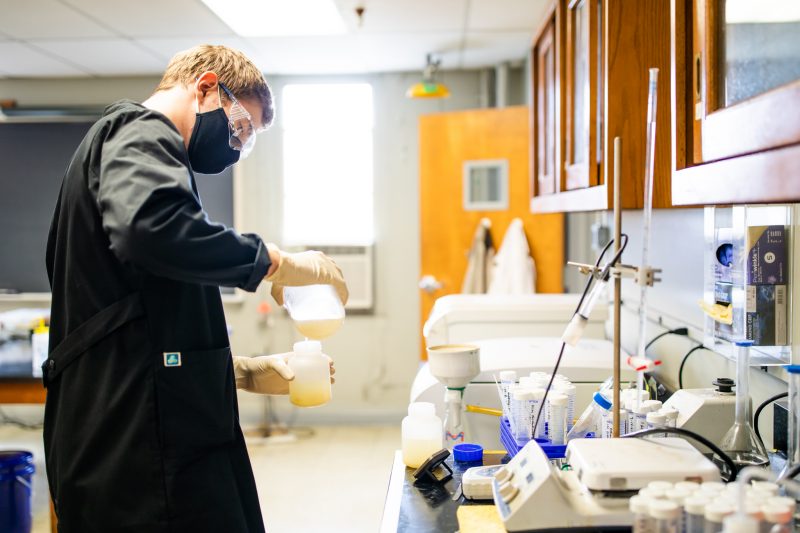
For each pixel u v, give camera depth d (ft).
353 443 16.06
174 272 4.01
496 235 14.99
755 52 3.17
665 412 4.72
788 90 2.76
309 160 17.61
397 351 17.53
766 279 5.08
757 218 5.20
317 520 11.75
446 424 6.03
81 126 17.39
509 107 15.43
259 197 17.60
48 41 13.96
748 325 5.11
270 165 17.52
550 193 8.54
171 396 4.56
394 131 17.24
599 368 6.56
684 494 3.36
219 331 4.91
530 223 14.83
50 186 17.51
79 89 17.40
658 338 7.59
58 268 4.83
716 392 5.09
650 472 3.68
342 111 17.51
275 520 11.75
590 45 6.05
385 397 17.61
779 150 2.84
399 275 17.43
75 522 4.67
